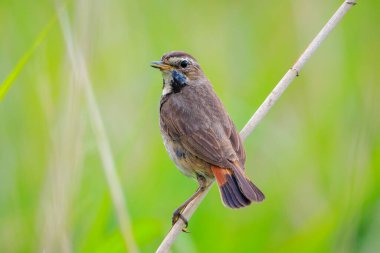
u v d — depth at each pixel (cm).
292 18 1588
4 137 1372
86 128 1282
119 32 1505
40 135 1365
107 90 1471
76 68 1142
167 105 1237
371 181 1304
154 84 1468
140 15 1538
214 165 1145
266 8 1619
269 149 1462
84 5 1159
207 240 1314
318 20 1564
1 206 1325
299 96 1562
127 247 1074
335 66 1536
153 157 1381
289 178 1421
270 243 1327
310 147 1453
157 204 1323
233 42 1577
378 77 1564
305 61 1164
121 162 1319
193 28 1583
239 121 1455
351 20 1586
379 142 1385
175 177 1358
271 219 1348
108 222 1287
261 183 1448
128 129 1412
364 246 1276
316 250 1267
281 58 1569
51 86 1336
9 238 1289
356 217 1287
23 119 1387
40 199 1223
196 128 1191
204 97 1237
